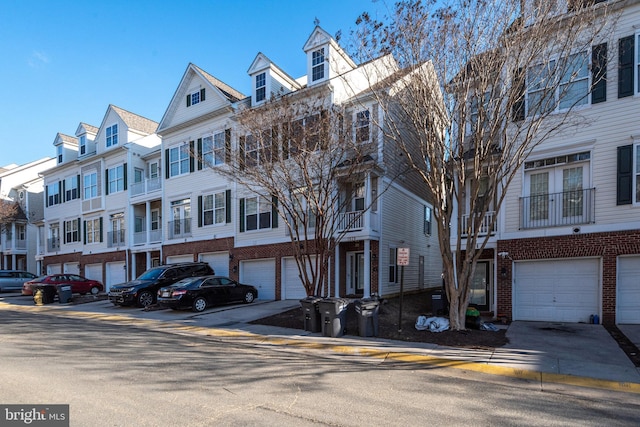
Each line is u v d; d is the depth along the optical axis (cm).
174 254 2278
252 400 541
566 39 937
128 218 2581
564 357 793
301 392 582
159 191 2398
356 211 1603
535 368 718
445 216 1053
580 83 1212
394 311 1382
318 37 1745
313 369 721
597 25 1084
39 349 850
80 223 2955
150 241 2436
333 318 1008
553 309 1245
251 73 1970
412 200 2012
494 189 1001
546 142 1262
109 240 2691
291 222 1805
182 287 1495
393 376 686
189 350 868
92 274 2839
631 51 1145
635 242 1111
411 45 966
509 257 1302
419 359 799
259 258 1914
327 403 538
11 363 722
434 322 1041
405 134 1708
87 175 2903
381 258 1659
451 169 1072
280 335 1045
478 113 957
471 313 1082
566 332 1046
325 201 1281
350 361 796
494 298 1405
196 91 2238
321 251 1283
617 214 1145
